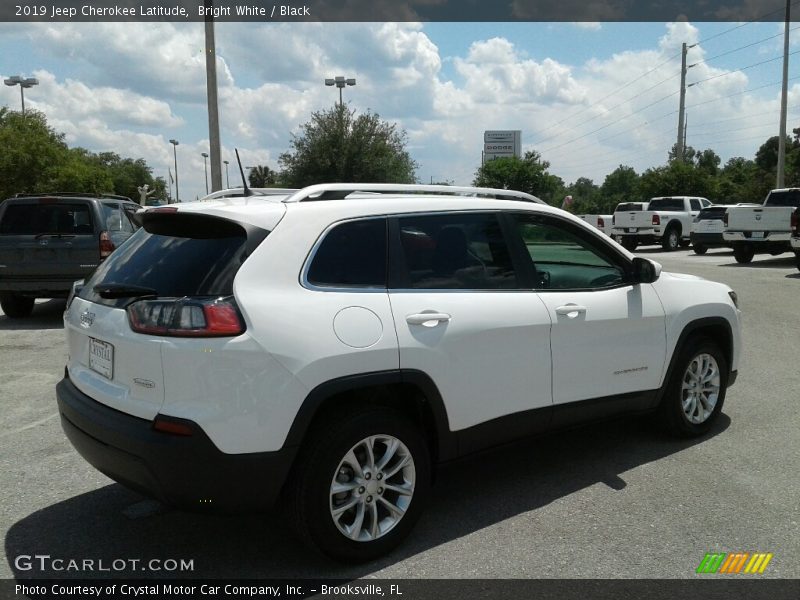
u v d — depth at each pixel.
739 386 6.84
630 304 4.68
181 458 3.07
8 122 37.03
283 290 3.31
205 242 3.47
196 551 3.66
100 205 10.88
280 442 3.19
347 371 3.36
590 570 3.42
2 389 6.87
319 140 34.34
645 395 4.84
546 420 4.25
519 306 4.08
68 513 4.11
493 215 4.20
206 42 16.42
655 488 4.39
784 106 29.11
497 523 3.93
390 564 3.49
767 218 19.47
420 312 3.65
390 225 3.76
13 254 10.52
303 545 3.59
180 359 3.09
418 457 3.63
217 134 16.72
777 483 4.45
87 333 3.62
